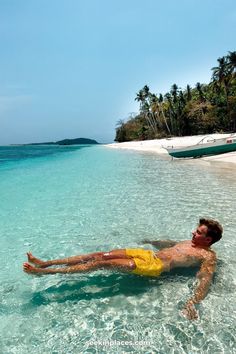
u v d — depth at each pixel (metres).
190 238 5.40
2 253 5.04
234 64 46.34
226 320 3.07
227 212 6.89
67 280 3.90
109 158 26.64
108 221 6.56
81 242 5.42
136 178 12.56
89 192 9.88
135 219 6.62
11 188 11.20
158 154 29.12
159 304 3.35
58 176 14.39
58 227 6.33
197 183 10.66
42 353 2.69
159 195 8.88
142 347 2.73
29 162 24.69
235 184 10.21
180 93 64.44
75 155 35.25
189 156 20.44
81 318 3.17
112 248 5.08
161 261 3.84
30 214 7.41
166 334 2.89
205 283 3.61
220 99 54.62
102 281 3.83
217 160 18.50
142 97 67.38
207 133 56.31
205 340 2.80
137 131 76.75
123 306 3.34
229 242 5.07
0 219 7.05
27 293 3.67
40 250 5.13
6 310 3.34
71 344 2.79
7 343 2.83
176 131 63.97
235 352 2.65
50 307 3.38
